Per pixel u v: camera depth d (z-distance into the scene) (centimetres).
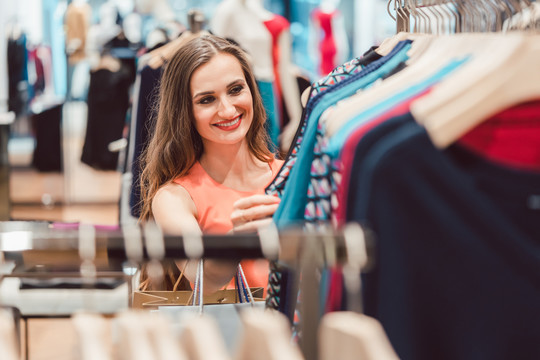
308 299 80
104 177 540
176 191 181
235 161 185
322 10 585
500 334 87
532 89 86
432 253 85
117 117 518
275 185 137
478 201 85
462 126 85
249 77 185
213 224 180
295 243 80
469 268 86
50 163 515
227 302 160
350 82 123
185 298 155
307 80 354
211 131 174
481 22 128
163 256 80
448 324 87
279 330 67
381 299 85
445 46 111
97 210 548
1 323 71
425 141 84
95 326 71
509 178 91
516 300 87
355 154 87
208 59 171
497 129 97
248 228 127
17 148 487
